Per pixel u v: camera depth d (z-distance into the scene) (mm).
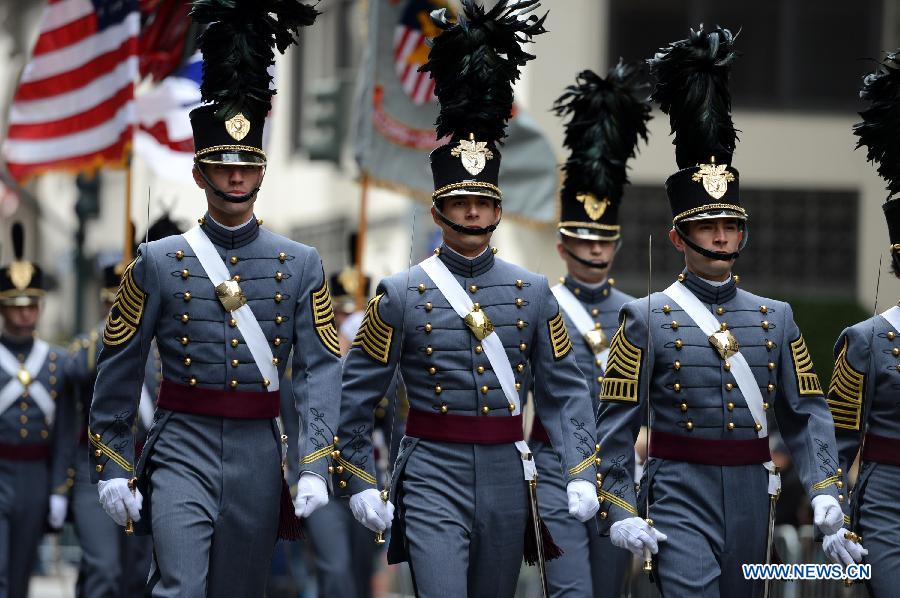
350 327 48125
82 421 43156
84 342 43250
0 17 120125
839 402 31656
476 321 29125
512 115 30422
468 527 28797
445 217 29406
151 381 41594
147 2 46250
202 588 27484
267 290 28812
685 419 29344
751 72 71562
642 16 68375
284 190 101188
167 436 28422
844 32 71500
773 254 71375
